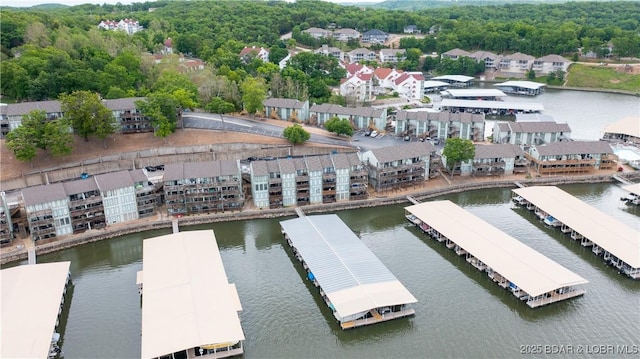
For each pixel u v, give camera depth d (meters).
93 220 148.25
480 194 175.50
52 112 186.50
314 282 120.94
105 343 102.81
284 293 118.44
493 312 110.25
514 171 188.00
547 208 153.12
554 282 112.31
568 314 109.06
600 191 176.62
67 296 119.69
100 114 179.38
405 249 138.75
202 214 158.00
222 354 97.19
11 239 139.62
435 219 146.50
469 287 119.94
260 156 191.12
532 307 110.19
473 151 177.00
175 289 110.50
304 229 140.50
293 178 160.25
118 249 142.75
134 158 181.75
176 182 154.62
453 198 172.62
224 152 187.88
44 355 93.06
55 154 170.12
